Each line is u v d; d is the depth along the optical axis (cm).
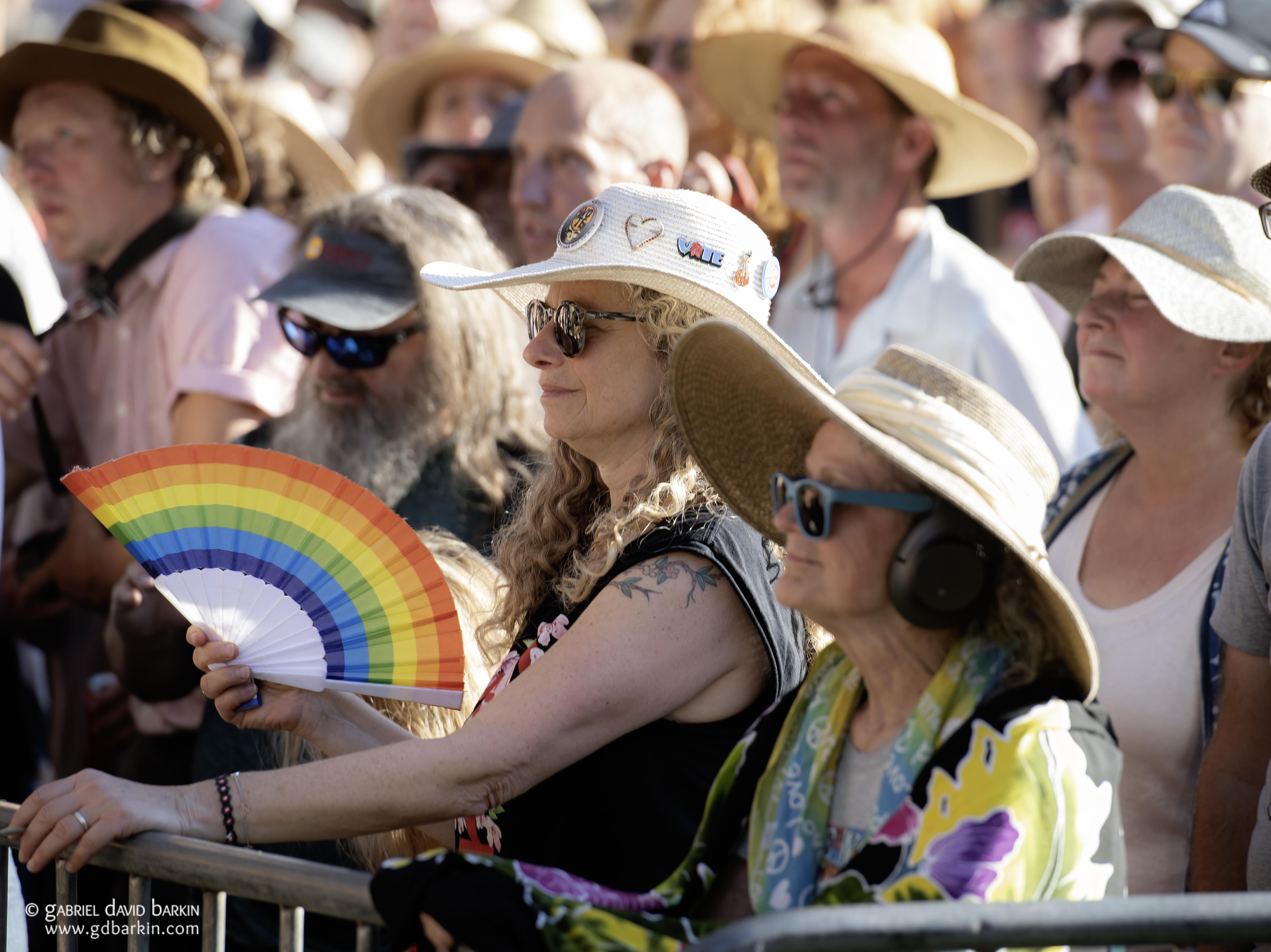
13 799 1831
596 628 894
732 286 979
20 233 1925
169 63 1825
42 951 1367
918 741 727
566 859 907
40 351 1772
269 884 775
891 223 1934
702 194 1005
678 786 898
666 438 952
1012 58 2456
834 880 729
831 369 1914
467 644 1120
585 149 1897
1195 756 1100
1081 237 1244
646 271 951
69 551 1773
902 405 747
